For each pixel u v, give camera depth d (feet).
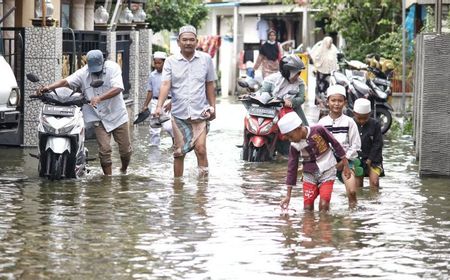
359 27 179.63
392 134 119.55
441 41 77.30
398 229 56.44
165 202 65.00
